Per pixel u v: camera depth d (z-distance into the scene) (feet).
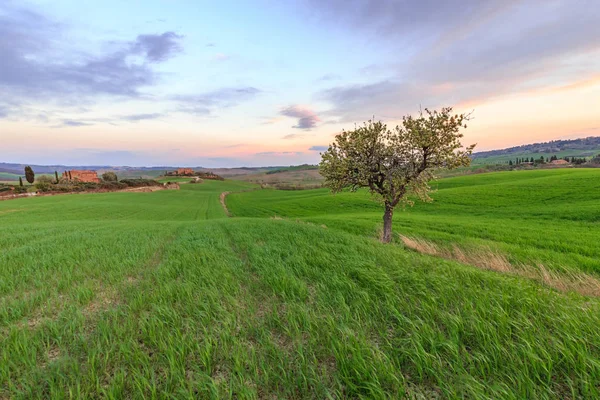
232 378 10.26
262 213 163.73
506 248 43.06
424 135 49.88
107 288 21.31
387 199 57.77
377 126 55.11
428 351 11.43
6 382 10.66
